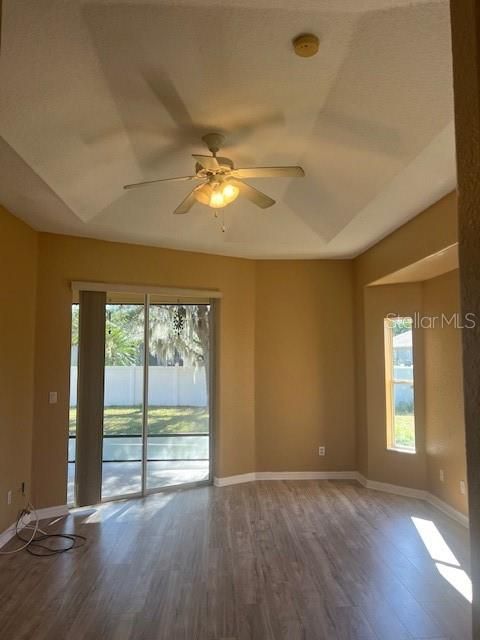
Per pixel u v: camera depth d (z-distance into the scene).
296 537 3.84
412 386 5.04
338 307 5.79
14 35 2.05
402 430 5.16
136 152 3.30
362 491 5.11
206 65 2.36
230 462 5.45
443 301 4.56
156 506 4.63
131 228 4.47
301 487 5.28
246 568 3.30
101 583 3.09
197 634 2.53
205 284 5.43
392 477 5.10
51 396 4.39
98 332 4.74
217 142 3.07
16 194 3.46
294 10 1.98
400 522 4.17
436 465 4.65
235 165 3.53
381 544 3.70
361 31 2.11
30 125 2.61
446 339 4.48
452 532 3.93
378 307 5.31
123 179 3.68
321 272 5.79
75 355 4.64
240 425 5.56
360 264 5.55
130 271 4.95
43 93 2.43
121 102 2.67
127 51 2.23
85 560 3.43
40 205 3.71
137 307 5.07
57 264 4.53
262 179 3.93
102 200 3.89
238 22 2.05
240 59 2.32
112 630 2.57
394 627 2.59
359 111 2.72
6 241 3.84
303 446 5.67
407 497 4.90
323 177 3.68
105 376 4.84
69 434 4.51
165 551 3.58
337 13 1.98
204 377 5.47
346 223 4.26
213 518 4.30
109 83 2.48
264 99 2.68
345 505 4.65
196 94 2.62
